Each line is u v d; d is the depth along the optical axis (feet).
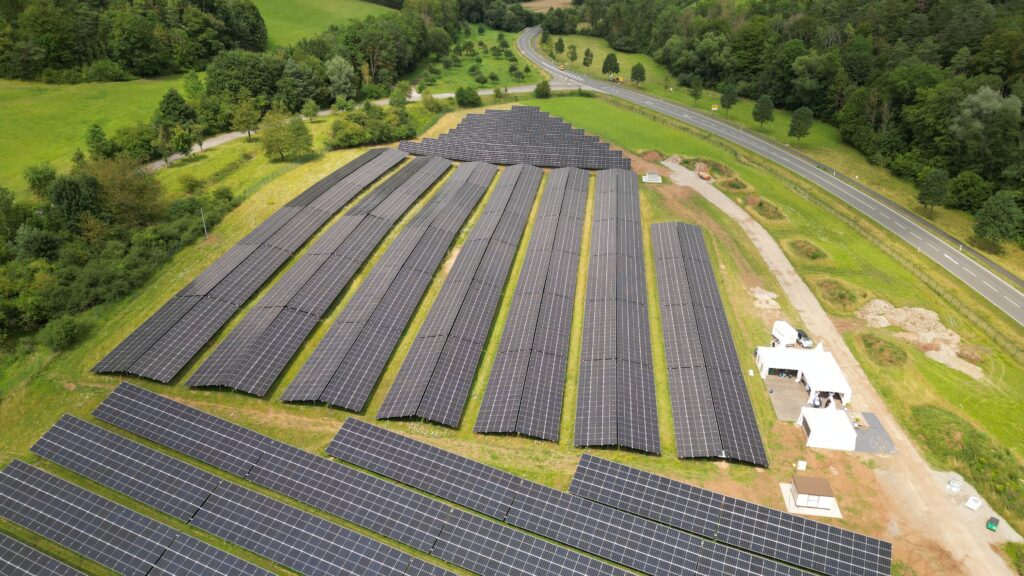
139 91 559.79
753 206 441.27
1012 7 623.36
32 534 208.95
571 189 439.22
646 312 321.52
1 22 538.06
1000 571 207.41
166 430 241.76
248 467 229.45
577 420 256.32
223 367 269.64
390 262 342.64
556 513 216.13
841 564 202.80
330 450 236.43
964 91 487.20
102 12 604.90
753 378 286.25
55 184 339.98
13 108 492.13
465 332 294.66
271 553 201.87
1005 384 286.87
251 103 522.88
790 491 232.73
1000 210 386.52
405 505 216.33
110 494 223.10
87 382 268.82
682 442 248.52
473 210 410.93
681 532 212.02
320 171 457.68
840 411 257.75
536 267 348.38
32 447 233.96
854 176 509.76
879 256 389.60
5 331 287.48
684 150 529.04
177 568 196.13
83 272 313.53
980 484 236.22
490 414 255.29
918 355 303.48
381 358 279.69
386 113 534.78
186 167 450.30
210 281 321.11
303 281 322.96
